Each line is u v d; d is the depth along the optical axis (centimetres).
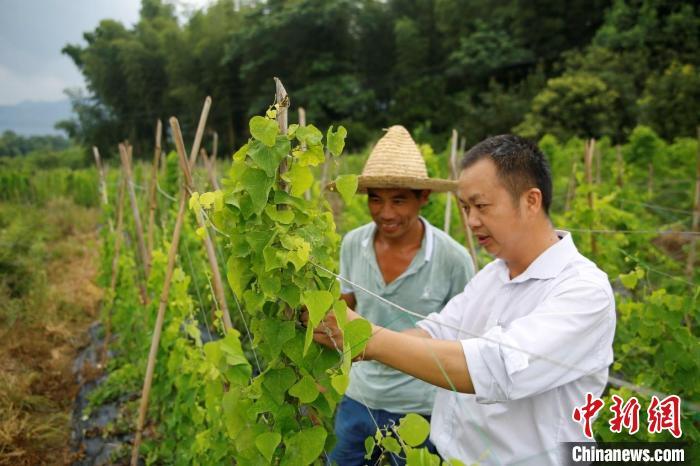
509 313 166
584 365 144
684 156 1185
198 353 279
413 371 141
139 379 443
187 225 560
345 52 3869
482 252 481
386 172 232
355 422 252
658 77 2127
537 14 3219
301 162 134
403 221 236
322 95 3512
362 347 134
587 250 450
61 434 397
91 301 711
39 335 581
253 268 134
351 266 266
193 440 298
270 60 3897
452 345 141
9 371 488
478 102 3288
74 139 5028
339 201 1009
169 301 354
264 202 128
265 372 143
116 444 380
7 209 1426
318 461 162
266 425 148
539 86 2722
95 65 4591
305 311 142
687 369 252
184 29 4625
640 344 281
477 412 168
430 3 3956
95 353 542
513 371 135
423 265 241
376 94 3825
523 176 151
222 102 4078
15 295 668
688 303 252
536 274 158
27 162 4041
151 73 4441
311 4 3672
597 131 2000
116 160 3759
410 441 130
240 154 134
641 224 568
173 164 734
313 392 140
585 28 3172
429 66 3838
